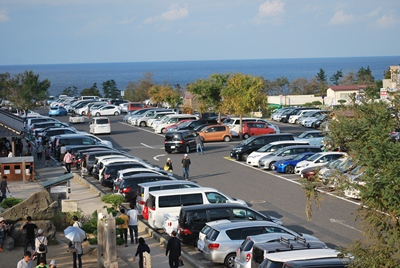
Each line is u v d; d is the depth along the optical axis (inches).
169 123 2213.3
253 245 604.1
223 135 1937.7
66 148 1563.7
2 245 758.5
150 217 879.7
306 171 1234.6
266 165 1403.8
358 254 473.4
